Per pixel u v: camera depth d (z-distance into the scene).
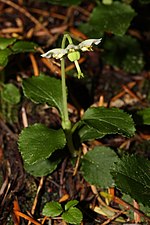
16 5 0.25
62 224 0.17
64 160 0.19
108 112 0.17
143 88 0.22
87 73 0.22
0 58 0.18
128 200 0.18
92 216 0.17
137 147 0.20
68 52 0.16
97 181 0.18
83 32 0.23
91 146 0.19
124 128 0.16
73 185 0.18
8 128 0.20
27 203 0.17
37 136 0.16
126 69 0.23
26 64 0.22
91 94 0.22
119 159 0.17
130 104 0.21
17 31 0.23
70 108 0.21
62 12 0.25
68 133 0.18
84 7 0.25
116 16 0.21
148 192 0.16
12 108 0.20
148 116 0.18
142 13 0.25
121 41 0.23
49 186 0.18
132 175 0.17
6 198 0.17
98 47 0.22
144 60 0.23
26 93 0.18
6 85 0.21
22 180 0.18
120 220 0.17
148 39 0.25
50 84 0.18
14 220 0.17
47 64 0.22
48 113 0.20
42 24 0.24
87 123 0.17
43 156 0.16
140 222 0.17
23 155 0.16
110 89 0.22
